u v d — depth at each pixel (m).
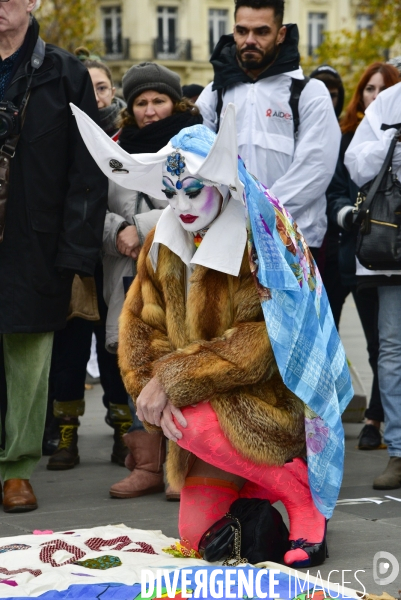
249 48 8.77
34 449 8.06
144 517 7.61
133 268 8.73
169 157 5.97
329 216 10.09
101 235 8.11
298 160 8.75
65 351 9.54
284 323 5.85
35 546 6.44
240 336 5.89
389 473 8.42
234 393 6.00
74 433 9.67
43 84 7.93
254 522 6.05
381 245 8.29
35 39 7.93
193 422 5.91
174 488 6.34
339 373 6.37
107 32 76.69
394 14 47.69
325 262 11.06
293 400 6.12
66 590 5.53
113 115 10.46
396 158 8.45
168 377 5.88
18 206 7.83
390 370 8.56
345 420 11.70
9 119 7.73
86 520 7.56
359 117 10.52
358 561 6.29
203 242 6.01
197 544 6.26
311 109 8.87
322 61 53.72
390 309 8.59
